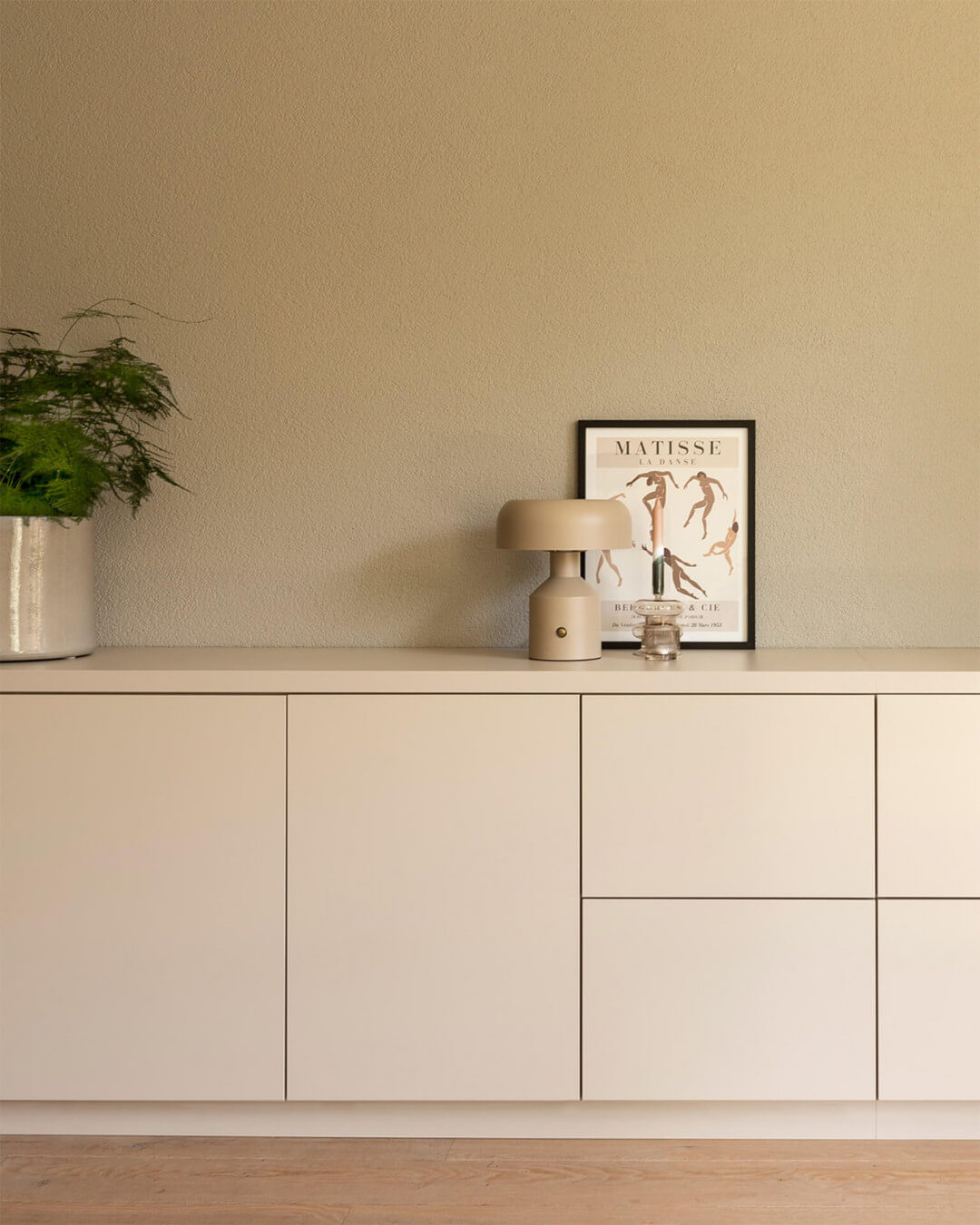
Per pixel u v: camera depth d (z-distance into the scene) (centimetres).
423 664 170
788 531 193
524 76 191
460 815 162
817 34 189
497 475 193
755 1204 150
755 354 191
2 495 169
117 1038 164
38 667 166
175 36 192
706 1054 162
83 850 163
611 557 192
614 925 162
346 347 193
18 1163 162
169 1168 160
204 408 194
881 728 159
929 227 189
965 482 191
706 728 160
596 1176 157
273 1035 164
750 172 190
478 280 192
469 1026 163
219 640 196
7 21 192
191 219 193
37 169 192
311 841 162
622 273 192
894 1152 163
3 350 193
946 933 160
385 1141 168
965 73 188
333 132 192
